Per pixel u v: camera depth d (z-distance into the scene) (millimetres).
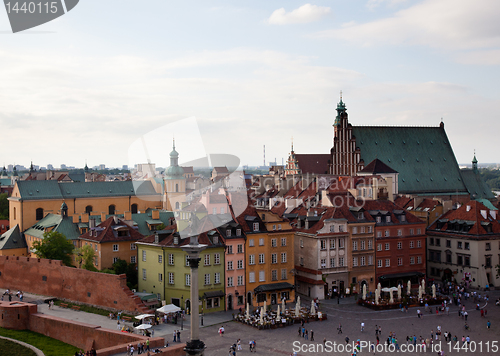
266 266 105188
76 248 117938
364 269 116750
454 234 127625
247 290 102750
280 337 82562
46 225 138125
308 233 113125
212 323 90188
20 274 106438
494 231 125062
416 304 105000
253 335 83500
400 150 188500
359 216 117812
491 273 123125
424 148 192750
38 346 77500
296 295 114812
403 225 123562
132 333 76312
